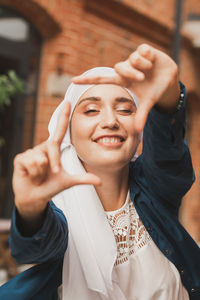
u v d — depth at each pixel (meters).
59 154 0.85
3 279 4.39
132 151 1.19
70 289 1.20
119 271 1.23
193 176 1.24
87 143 1.17
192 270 1.30
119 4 5.98
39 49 5.41
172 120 1.04
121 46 6.27
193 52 8.09
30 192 0.86
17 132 5.31
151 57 0.87
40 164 0.83
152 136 1.08
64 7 5.29
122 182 1.29
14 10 5.05
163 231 1.28
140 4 6.36
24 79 5.27
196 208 8.42
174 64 0.89
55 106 5.32
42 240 0.96
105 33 5.98
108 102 1.18
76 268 1.20
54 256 1.12
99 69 1.28
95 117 1.18
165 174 1.15
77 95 1.22
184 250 1.29
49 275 1.18
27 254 0.98
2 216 5.23
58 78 5.35
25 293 1.15
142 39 6.70
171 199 1.26
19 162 0.85
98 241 1.20
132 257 1.25
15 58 5.17
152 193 1.28
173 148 1.09
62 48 5.35
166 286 1.25
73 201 1.22
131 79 0.85
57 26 5.30
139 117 0.86
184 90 1.04
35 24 5.26
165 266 1.27
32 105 5.39
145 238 1.28
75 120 1.21
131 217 1.30
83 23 5.63
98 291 1.16
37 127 5.35
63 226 1.09
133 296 1.25
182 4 6.25
